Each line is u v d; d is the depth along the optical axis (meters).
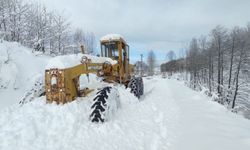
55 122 5.02
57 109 5.48
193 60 50.44
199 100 10.38
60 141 4.33
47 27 17.19
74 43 20.39
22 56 10.52
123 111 6.62
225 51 36.53
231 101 26.83
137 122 5.88
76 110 5.57
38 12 18.08
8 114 5.36
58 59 5.90
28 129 4.51
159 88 16.81
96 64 7.09
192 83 35.38
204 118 6.43
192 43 59.44
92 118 5.36
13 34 15.10
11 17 14.88
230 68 32.47
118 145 4.40
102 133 4.90
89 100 6.24
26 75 9.54
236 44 34.44
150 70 85.25
